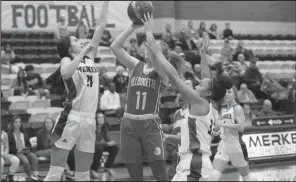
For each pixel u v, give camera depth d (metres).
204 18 18.41
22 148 9.09
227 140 7.48
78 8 15.77
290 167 10.12
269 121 11.00
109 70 13.70
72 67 5.46
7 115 10.02
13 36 14.97
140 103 5.36
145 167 9.75
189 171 5.09
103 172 9.01
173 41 14.11
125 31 5.49
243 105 11.80
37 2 15.52
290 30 16.94
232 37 16.12
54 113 11.10
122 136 5.43
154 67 5.36
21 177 8.89
